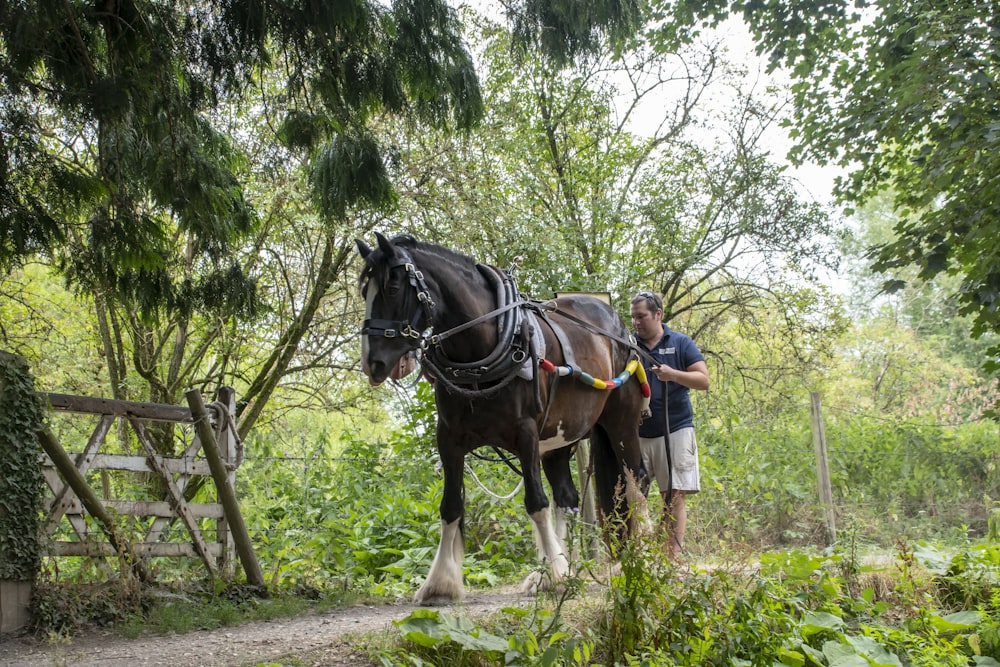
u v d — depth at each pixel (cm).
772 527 1009
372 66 604
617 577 431
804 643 453
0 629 476
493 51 1353
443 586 520
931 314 3122
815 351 1605
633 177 1574
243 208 715
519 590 632
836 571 563
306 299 1248
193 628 500
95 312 1221
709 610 422
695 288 1709
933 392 2617
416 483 938
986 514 1159
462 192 1172
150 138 591
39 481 504
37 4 518
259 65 600
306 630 486
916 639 470
